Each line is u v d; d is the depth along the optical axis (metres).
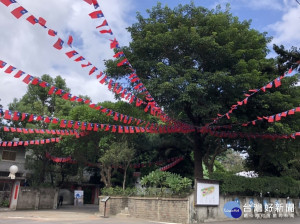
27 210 24.94
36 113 28.67
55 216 19.62
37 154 29.64
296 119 18.30
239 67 17.38
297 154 21.80
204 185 16.44
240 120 18.06
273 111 18.11
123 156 21.53
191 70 17.17
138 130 16.16
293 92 18.66
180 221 15.74
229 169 45.75
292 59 14.17
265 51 20.53
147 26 19.27
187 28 17.81
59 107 30.94
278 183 21.53
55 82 32.19
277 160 21.52
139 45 18.66
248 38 19.19
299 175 25.08
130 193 19.61
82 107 23.72
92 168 35.53
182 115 21.83
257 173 25.11
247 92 17.11
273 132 18.05
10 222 15.36
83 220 16.88
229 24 20.03
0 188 24.67
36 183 28.19
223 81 16.73
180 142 26.47
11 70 8.88
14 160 33.31
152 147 27.27
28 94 32.25
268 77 18.33
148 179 18.31
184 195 16.00
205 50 17.70
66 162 30.48
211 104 17.36
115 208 20.20
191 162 28.05
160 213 16.92
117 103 23.33
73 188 38.03
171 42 17.83
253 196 20.00
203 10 20.25
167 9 20.58
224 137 21.22
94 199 38.88
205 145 23.11
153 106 13.48
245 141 21.75
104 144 22.14
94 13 7.24
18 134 30.94
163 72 17.23
